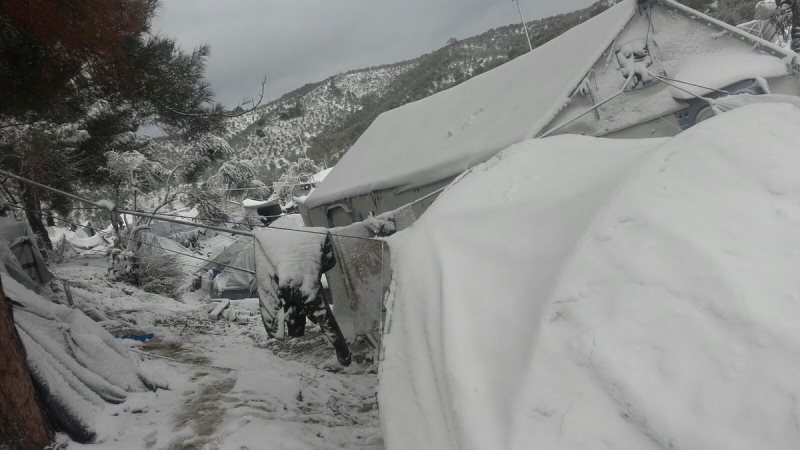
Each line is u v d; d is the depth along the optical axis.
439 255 3.20
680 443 1.63
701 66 10.66
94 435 4.33
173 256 18.92
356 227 7.19
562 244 2.68
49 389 4.23
